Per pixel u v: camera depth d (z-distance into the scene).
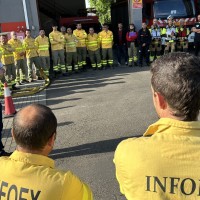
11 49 9.61
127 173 1.19
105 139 5.46
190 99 1.17
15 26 11.92
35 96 8.95
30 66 10.77
